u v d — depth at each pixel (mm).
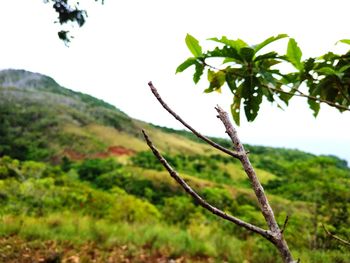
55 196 12875
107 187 28516
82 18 4348
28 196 11914
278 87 1472
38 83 141625
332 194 6918
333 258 4961
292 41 1324
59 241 7863
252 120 1440
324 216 6754
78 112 102688
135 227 9570
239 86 1428
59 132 83750
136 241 8188
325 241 5996
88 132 90625
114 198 12352
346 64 1430
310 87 1486
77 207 11945
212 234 9031
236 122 1467
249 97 1423
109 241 7941
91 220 9852
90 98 154625
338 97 1467
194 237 8789
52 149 76188
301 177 7906
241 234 8992
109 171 38000
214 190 11859
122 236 8500
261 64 1394
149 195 26000
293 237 6535
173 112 711
